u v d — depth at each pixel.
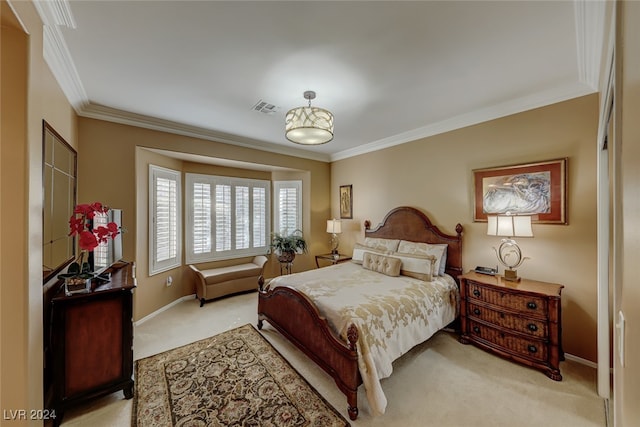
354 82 2.45
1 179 1.32
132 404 1.96
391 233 4.17
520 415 1.85
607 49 1.45
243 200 5.01
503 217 2.67
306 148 4.89
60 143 2.24
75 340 1.86
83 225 1.99
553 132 2.63
